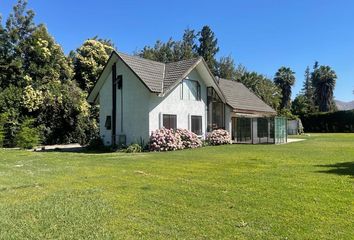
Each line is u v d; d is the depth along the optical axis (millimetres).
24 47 30828
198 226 5559
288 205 6715
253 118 29328
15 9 31109
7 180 9734
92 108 30641
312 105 73312
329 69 76812
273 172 10867
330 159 14305
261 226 5520
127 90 23172
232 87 33312
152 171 11375
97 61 37062
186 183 9086
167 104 23391
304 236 5070
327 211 6293
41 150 22234
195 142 23172
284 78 74750
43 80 30953
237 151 19234
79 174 10828
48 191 8195
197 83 26203
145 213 6281
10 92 26328
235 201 7066
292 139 32812
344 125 55562
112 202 7062
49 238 5090
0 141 23969
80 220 5895
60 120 28484
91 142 23328
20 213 6301
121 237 5109
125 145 21969
